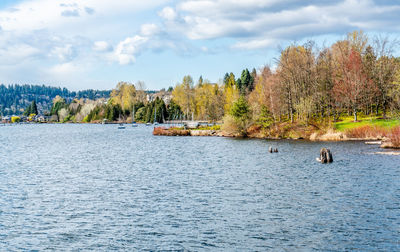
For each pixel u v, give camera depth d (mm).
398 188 33438
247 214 26891
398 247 20266
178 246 21188
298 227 23859
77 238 22672
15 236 23078
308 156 58125
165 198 32000
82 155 68938
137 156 65250
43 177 43875
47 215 27422
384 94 89938
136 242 21891
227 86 177625
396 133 65938
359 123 86875
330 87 98062
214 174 43969
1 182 40625
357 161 49875
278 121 103625
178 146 83312
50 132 165125
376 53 99812
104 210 28562
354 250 20078
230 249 20641
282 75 98812
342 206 28188
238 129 106500
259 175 42594
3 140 117500
